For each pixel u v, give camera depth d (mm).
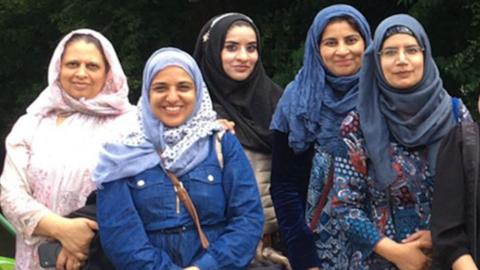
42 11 10859
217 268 3154
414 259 3221
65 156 3635
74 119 3734
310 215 3562
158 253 3174
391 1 8664
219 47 3949
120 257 3158
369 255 3326
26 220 3561
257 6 9453
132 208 3201
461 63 7535
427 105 3258
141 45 9836
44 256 3520
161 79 3287
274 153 3656
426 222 3285
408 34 3277
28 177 3674
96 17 10039
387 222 3322
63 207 3607
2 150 11062
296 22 9094
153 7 9891
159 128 3285
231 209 3264
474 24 7609
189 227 3229
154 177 3240
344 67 3580
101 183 3244
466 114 3361
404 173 3277
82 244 3436
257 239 3238
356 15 3629
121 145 3273
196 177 3242
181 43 9883
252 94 3949
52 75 3758
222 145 3314
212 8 9578
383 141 3293
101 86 3789
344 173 3379
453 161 3131
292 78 8578
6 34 10969
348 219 3336
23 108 11000
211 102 3771
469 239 3072
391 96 3277
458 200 3088
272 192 3646
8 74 11195
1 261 4809
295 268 3553
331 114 3529
